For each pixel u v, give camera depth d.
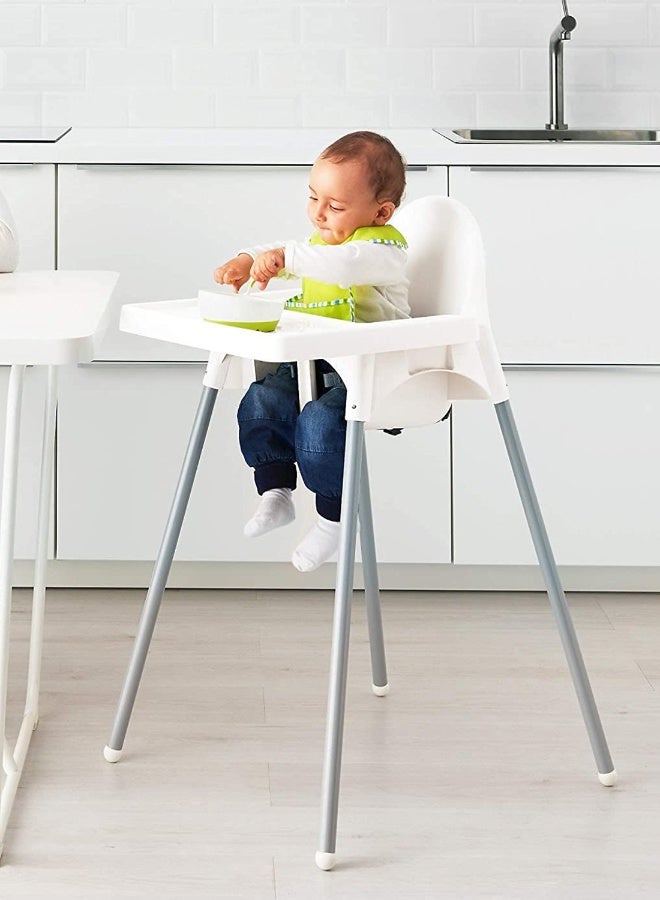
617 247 2.29
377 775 1.71
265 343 1.34
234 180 2.27
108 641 2.20
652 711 1.93
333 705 1.47
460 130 2.66
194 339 1.44
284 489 1.71
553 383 2.33
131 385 2.33
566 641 1.67
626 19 2.75
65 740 1.80
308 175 2.27
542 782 1.70
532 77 2.77
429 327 1.46
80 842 1.53
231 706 1.93
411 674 2.07
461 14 2.74
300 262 1.47
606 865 1.50
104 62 2.74
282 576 2.48
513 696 1.99
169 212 2.28
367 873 1.47
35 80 2.74
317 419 1.58
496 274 2.30
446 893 1.43
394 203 1.58
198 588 2.49
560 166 2.26
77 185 2.27
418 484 2.36
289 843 1.54
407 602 2.43
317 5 2.73
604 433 2.35
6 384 2.31
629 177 2.27
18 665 2.08
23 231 2.28
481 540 2.39
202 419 1.67
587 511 2.38
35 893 1.42
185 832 1.56
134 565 2.46
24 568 2.45
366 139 1.56
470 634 2.26
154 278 2.30
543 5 2.74
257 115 2.76
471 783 1.70
